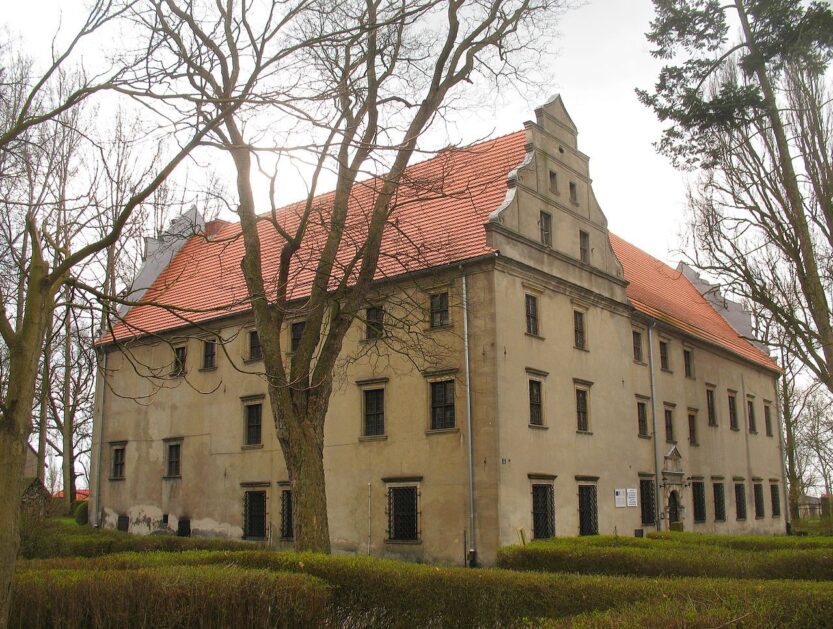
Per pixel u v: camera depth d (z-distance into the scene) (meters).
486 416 24.67
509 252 26.28
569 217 30.05
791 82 24.75
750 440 44.25
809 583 9.87
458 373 25.61
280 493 29.97
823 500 48.78
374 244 18.69
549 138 29.64
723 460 40.16
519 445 25.11
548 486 26.11
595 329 30.48
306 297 29.33
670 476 33.81
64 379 40.34
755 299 25.66
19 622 10.18
